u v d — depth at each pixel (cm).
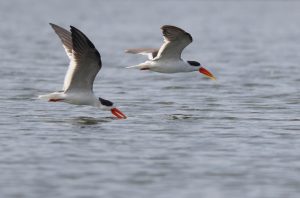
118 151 1428
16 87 2278
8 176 1251
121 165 1329
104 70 2800
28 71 2662
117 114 1633
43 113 1808
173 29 1670
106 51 3462
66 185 1209
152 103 2017
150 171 1295
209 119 1767
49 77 2520
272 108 1944
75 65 1476
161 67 1762
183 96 2161
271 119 1772
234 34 4381
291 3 7600
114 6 6869
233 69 2820
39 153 1402
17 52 3275
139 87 2353
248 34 4388
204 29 4725
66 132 1585
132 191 1185
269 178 1262
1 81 2400
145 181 1237
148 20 5416
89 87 1541
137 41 3897
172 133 1594
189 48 3606
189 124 1698
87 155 1394
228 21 5394
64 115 1784
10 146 1452
